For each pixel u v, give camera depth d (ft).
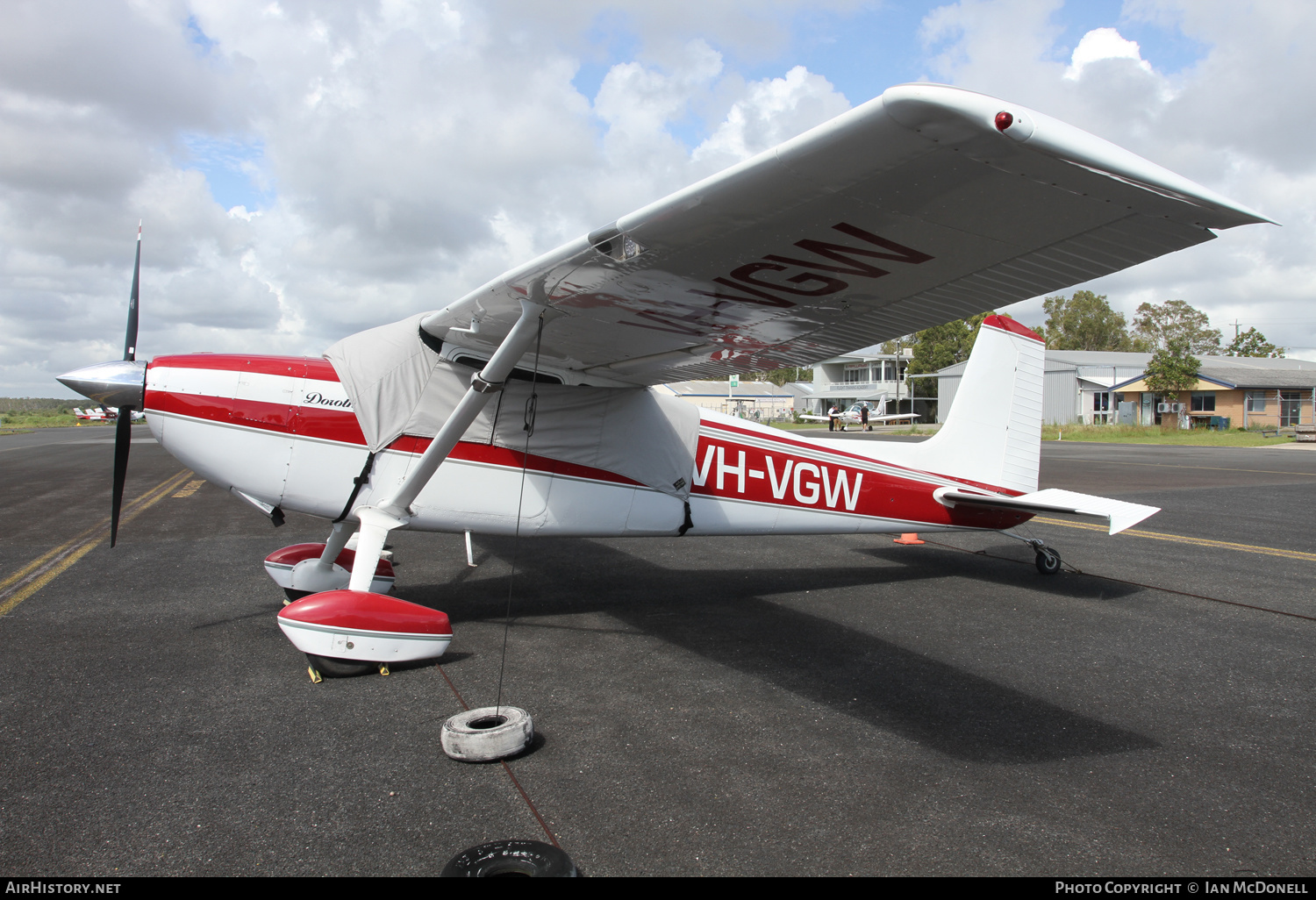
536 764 8.70
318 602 11.41
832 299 9.94
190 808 7.57
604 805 7.77
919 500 19.54
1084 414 121.39
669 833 7.23
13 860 6.61
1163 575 20.01
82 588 16.97
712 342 12.64
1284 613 15.94
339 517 14.08
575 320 11.78
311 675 11.50
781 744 9.33
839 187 6.79
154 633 13.57
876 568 20.98
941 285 9.04
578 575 19.58
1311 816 7.73
